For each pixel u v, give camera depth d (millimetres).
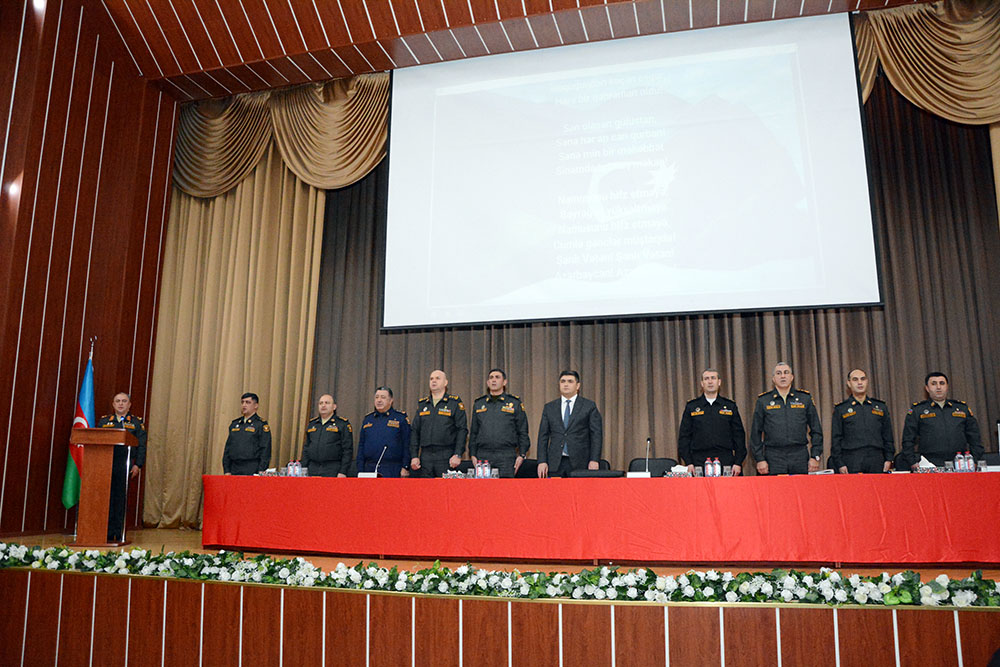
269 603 3262
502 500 3982
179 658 3336
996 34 5730
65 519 6090
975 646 2680
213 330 7277
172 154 7402
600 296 6109
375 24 6352
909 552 3594
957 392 5758
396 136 6797
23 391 5820
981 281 5824
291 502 4410
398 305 6543
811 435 4953
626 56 6387
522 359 6633
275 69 6910
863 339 5977
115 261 6742
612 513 3834
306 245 7145
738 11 6012
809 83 5969
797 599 2877
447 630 3051
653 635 2881
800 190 5844
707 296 5887
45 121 6094
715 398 5293
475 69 6727
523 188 6430
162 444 7129
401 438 5543
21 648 3555
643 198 6148
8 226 5836
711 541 3723
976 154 6000
